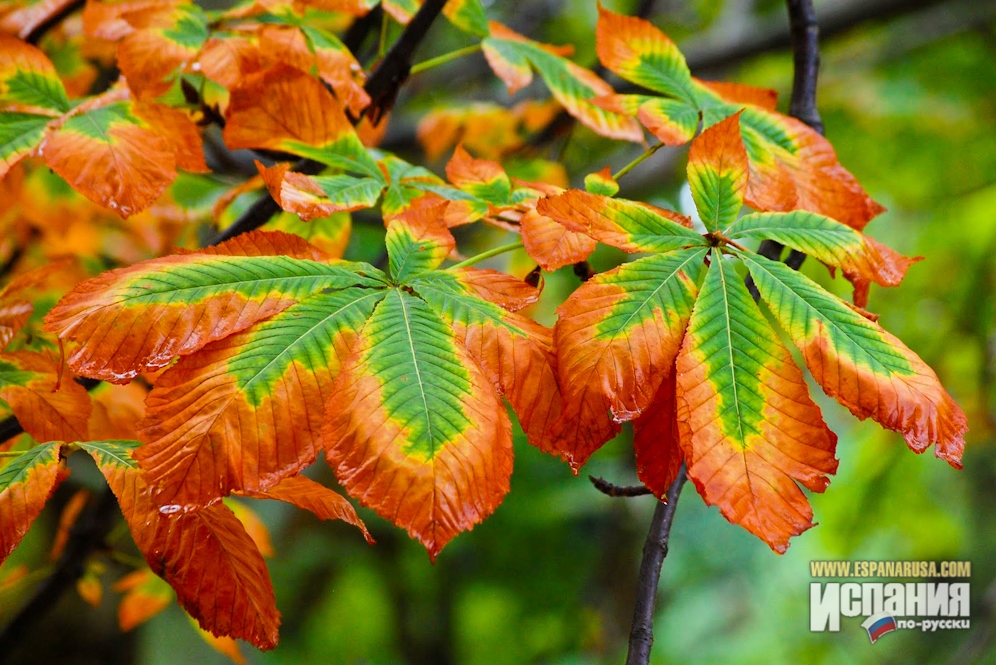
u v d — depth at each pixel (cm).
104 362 165
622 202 173
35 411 182
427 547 160
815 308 169
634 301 169
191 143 188
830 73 555
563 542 612
